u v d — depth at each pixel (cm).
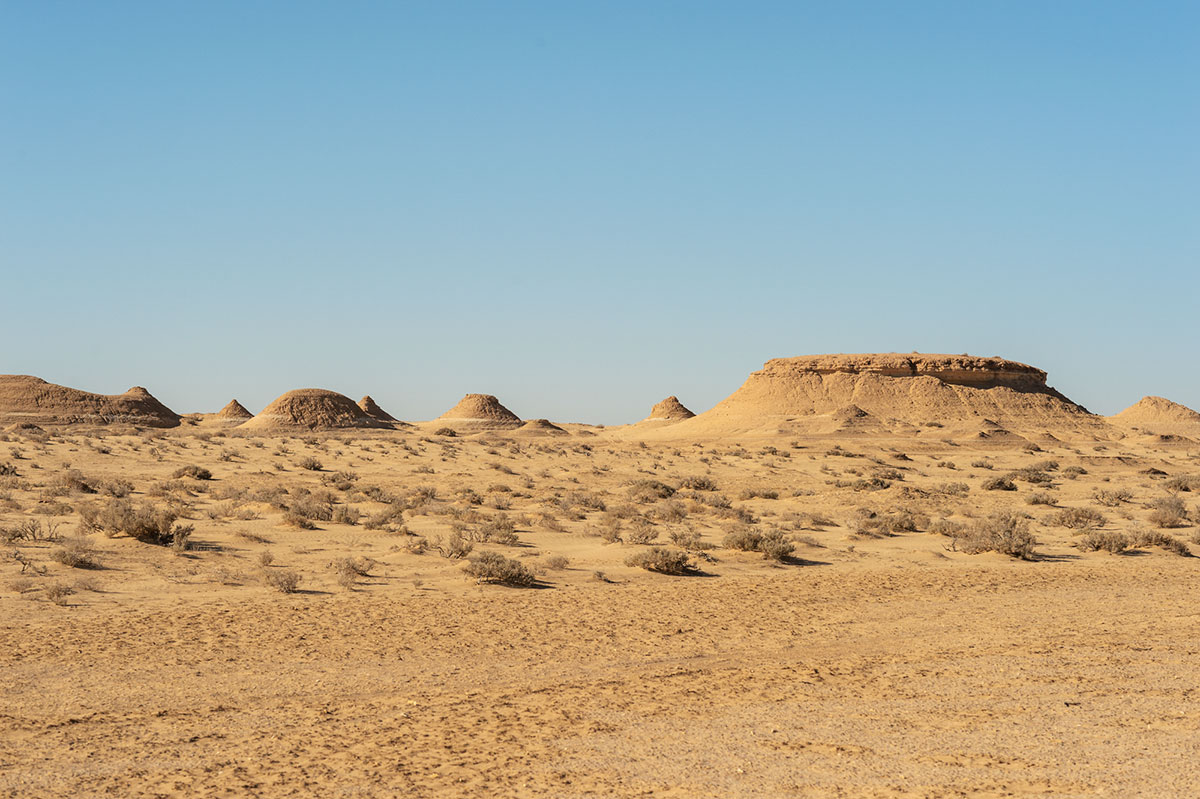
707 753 1081
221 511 3428
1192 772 977
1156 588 2591
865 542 3416
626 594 2306
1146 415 16000
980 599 2378
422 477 5850
